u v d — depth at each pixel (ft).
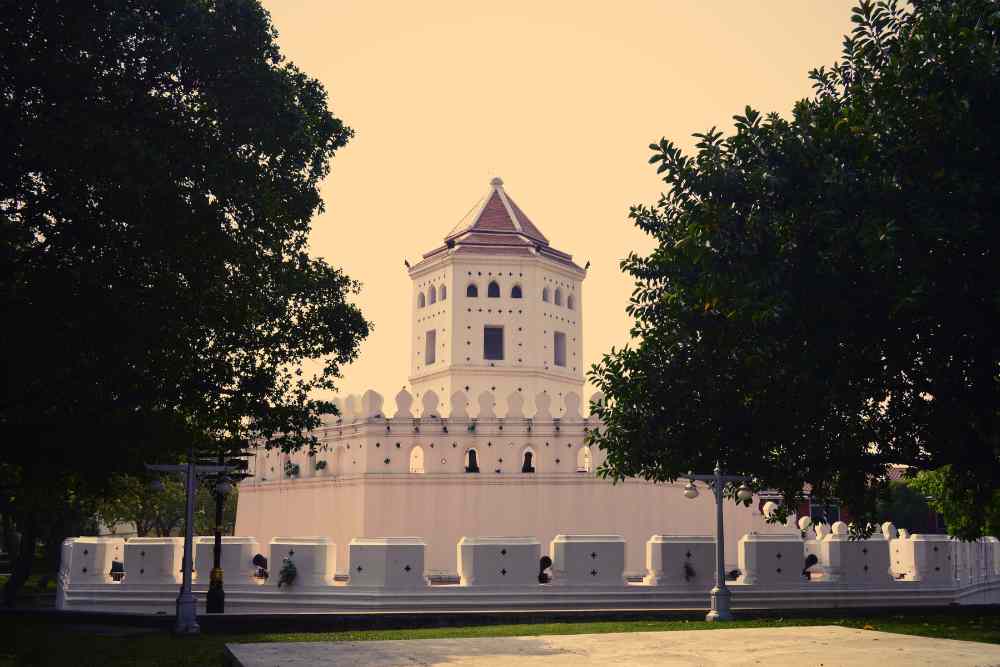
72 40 73.97
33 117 73.46
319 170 92.48
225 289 88.89
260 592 105.60
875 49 70.85
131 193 72.59
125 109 76.07
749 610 89.25
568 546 103.04
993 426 69.21
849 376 68.03
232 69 80.53
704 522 151.43
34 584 181.88
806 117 67.56
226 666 43.39
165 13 77.46
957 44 61.16
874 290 62.34
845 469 77.36
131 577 112.68
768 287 63.46
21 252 77.56
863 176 64.03
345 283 102.78
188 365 86.63
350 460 154.81
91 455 78.13
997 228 60.80
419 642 43.19
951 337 65.31
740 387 80.33
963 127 61.16
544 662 36.09
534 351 192.03
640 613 88.48
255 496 179.32
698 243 68.13
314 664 36.52
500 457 148.87
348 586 102.53
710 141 70.18
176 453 92.12
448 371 189.26
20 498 117.70
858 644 40.32
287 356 96.53
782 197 66.74
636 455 86.53
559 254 206.90
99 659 62.95
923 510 247.29
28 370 72.79
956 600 112.78
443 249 201.46
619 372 89.51
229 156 80.28
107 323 73.87
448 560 144.66
